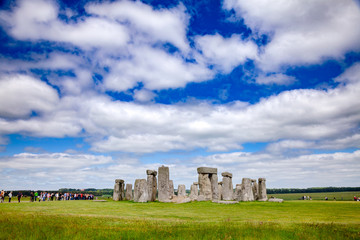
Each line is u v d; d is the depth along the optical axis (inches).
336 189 7760.8
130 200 1851.6
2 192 1528.1
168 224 761.6
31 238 508.7
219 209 1275.8
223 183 1819.6
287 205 1492.4
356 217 995.9
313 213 1135.0
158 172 1701.5
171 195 1940.2
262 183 1985.7
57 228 608.4
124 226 697.6
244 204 1496.1
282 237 563.8
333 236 581.9
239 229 636.7
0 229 573.3
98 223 743.1
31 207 1190.3
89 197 2266.2
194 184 2102.6
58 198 1990.7
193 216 1018.1
